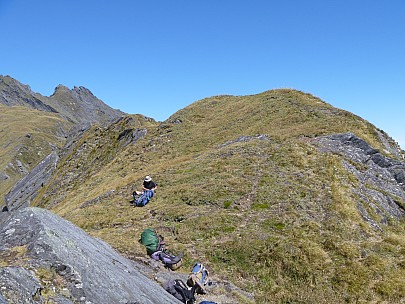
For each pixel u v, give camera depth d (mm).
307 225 19922
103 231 21516
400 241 19141
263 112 50719
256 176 27000
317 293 15000
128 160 50188
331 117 41906
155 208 24578
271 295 15094
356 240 19109
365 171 28781
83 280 7520
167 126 58469
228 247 18016
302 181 25109
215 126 52375
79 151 78188
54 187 70750
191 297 12453
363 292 14836
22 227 8852
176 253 17641
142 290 9297
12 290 6105
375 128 40000
